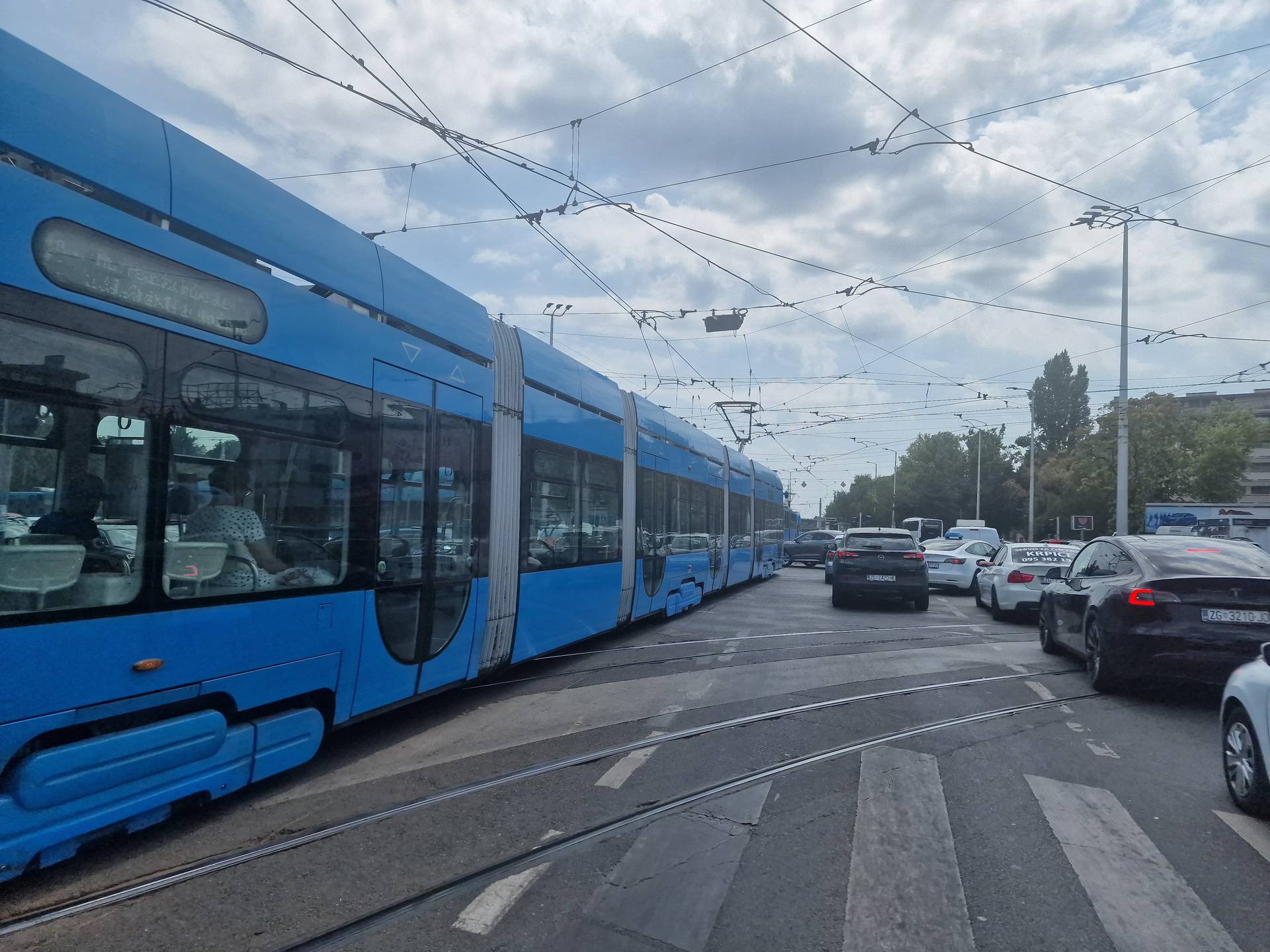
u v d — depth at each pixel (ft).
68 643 12.77
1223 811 17.42
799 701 27.32
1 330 11.94
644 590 42.73
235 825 15.80
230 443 15.85
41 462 12.50
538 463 29.78
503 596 26.73
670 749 21.52
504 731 23.18
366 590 19.66
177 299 14.79
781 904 13.05
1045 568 50.62
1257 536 108.37
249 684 16.14
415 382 21.88
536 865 14.26
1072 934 12.25
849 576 58.13
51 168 12.80
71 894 12.87
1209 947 11.95
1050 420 245.04
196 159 15.52
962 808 17.44
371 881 13.56
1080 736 23.48
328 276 18.71
